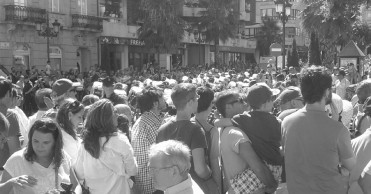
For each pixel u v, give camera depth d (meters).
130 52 43.38
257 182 4.65
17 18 30.91
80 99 17.75
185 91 4.87
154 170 3.41
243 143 4.62
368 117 5.61
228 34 48.59
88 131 4.57
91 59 38.19
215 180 5.04
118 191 4.62
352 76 19.44
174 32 39.38
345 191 4.10
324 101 4.12
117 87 10.95
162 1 38.69
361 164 4.36
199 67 42.19
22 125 6.12
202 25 47.81
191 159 4.85
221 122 4.91
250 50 64.12
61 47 35.25
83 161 4.65
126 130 5.99
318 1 24.44
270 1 76.44
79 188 4.68
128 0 43.28
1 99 5.64
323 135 3.96
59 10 35.03
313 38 28.81
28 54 32.59
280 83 12.73
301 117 4.08
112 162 4.54
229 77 21.75
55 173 4.38
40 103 7.19
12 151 5.50
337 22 28.11
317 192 3.94
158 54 42.47
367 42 47.12
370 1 20.92
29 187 4.13
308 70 4.13
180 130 4.76
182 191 3.42
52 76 24.05
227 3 47.78
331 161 3.95
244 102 5.57
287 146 4.11
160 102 5.66
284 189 4.60
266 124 4.69
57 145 4.38
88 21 36.97
